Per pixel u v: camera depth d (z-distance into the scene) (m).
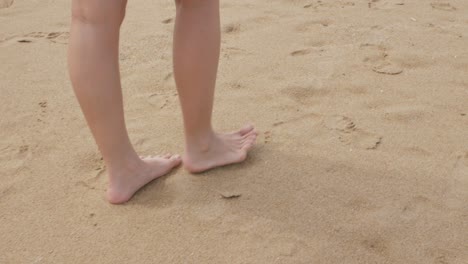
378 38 3.10
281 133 2.42
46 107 2.59
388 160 2.29
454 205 2.12
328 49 3.00
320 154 2.32
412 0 3.68
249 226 2.05
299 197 2.15
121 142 2.09
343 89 2.69
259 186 2.18
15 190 2.19
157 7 3.57
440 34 3.13
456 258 1.98
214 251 1.99
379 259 1.97
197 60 2.06
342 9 3.50
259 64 2.87
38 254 1.98
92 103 1.99
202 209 2.11
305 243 2.01
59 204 2.13
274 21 3.30
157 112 2.56
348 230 2.04
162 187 2.18
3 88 2.70
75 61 1.95
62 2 3.69
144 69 2.85
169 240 2.02
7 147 2.36
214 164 2.23
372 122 2.48
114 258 1.97
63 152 2.35
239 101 2.61
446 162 2.29
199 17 2.03
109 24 1.94
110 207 2.12
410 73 2.80
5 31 3.18
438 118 2.51
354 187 2.18
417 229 2.05
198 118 2.15
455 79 2.76
